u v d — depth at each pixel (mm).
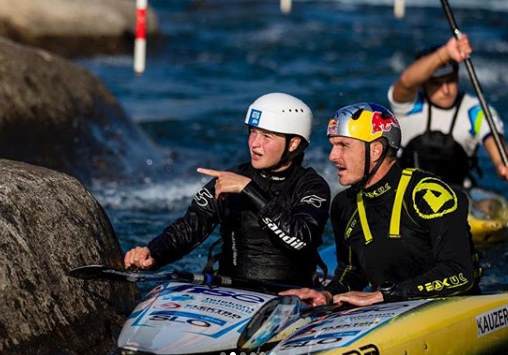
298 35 66250
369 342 15570
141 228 27875
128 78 52750
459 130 26859
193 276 17031
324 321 16469
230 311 16125
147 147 35844
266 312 16141
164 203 30594
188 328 15625
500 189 33844
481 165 36375
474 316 17016
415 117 26938
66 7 58281
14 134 30031
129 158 33906
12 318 16281
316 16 75125
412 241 17500
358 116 17500
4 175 18188
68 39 58125
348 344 15469
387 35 66312
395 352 15742
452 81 26531
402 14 74625
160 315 16031
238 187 17391
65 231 18266
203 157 37062
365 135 17422
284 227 17266
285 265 18234
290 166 18312
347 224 18250
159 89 50094
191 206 18875
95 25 59000
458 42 25438
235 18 74000
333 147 17812
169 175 33750
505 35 67750
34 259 17250
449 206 17281
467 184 28828
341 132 17547
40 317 16781
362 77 53562
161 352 15180
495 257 26828
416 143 27016
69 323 17312
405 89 26578
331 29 68812
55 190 18781
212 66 56469
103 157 32781
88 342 17438
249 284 17562
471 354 16984
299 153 18344
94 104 34062
